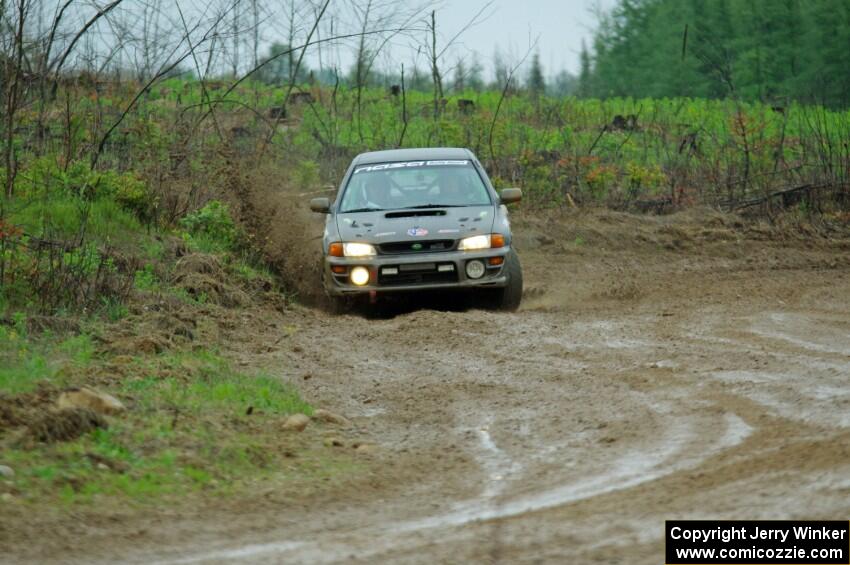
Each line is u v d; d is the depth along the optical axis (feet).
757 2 556.92
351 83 347.15
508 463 75.41
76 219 162.30
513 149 260.42
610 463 72.69
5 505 62.39
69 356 103.71
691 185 253.44
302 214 196.54
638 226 221.05
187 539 58.54
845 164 254.47
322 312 152.15
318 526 61.26
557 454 76.84
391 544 56.59
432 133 268.41
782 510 57.11
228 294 145.07
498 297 147.13
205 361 107.76
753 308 143.54
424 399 96.78
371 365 111.75
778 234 220.02
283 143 252.01
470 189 153.28
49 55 199.31
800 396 86.28
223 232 177.47
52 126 210.79
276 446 79.87
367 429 87.97
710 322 131.44
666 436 78.54
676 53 612.70
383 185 154.10
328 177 238.68
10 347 104.27
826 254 205.77
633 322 133.59
